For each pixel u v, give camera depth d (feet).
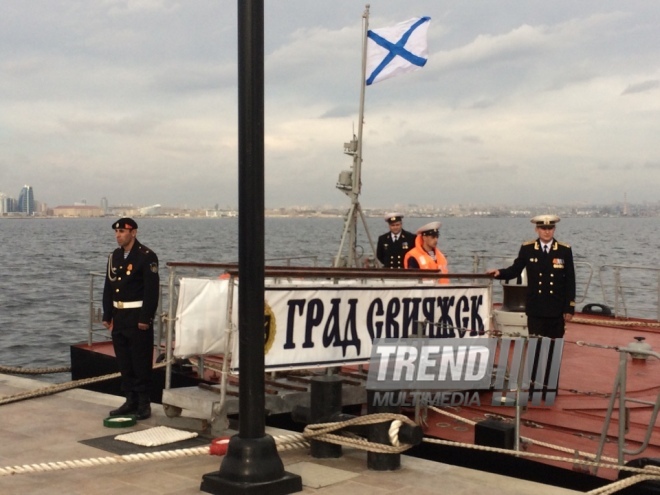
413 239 41.57
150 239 303.48
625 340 37.65
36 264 149.79
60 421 24.66
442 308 24.84
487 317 26.30
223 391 21.79
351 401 24.20
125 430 23.58
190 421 23.62
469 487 17.95
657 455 19.85
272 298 20.94
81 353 35.35
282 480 17.26
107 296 25.61
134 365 24.90
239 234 17.58
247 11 17.13
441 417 23.82
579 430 22.09
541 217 26.78
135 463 19.69
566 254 26.71
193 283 23.07
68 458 20.30
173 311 26.40
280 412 22.44
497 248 211.00
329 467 19.63
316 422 20.93
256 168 17.38
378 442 19.35
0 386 30.27
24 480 18.16
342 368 28.12
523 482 18.33
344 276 22.36
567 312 26.61
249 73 17.22
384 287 23.20
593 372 30.17
